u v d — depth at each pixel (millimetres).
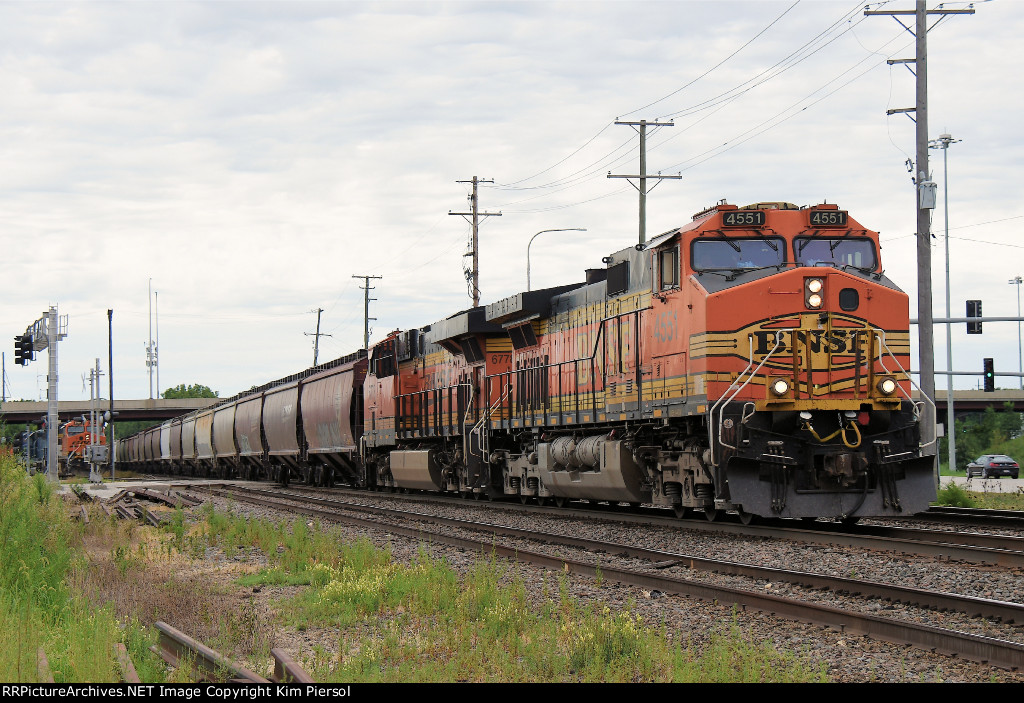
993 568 20109
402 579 20266
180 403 149000
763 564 21922
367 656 14477
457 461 45844
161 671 13469
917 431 26609
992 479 75750
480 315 43688
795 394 25922
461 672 13688
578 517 33156
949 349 83062
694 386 27062
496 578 20047
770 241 27312
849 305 26516
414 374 53688
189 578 23484
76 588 19438
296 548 26078
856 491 26266
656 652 14008
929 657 13328
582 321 35938
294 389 71562
